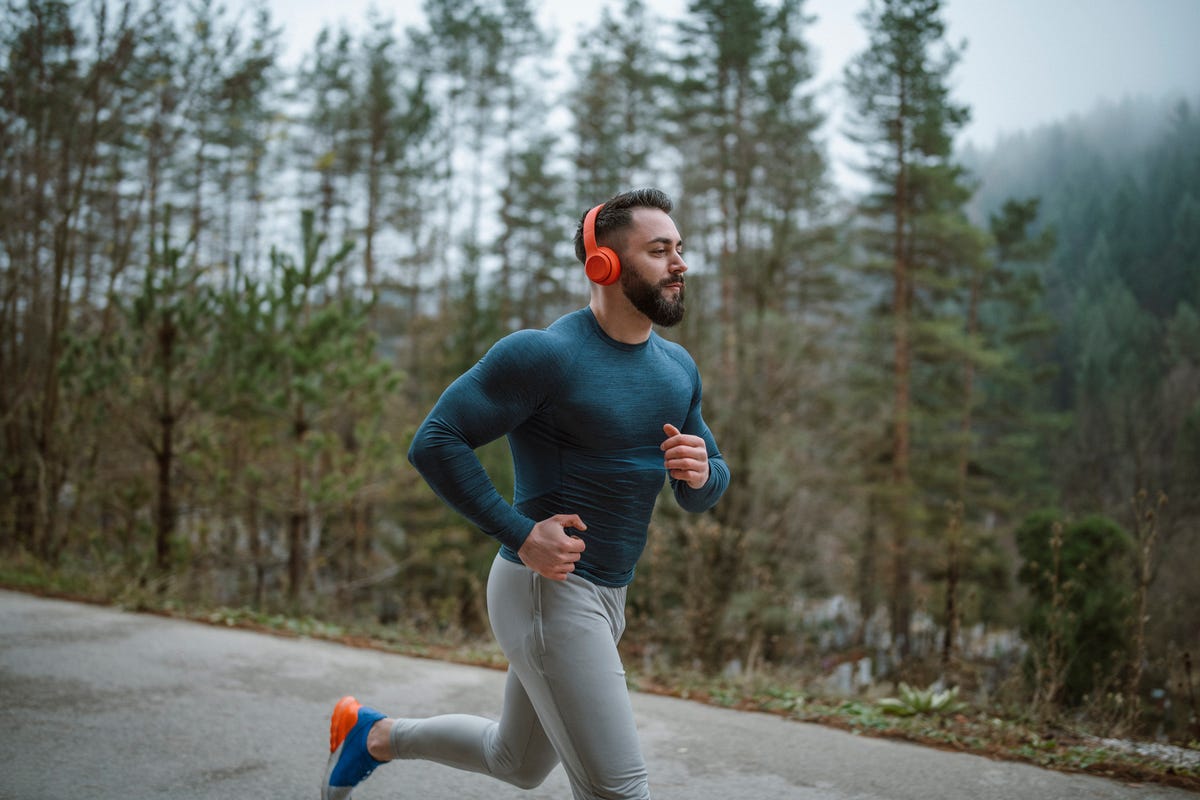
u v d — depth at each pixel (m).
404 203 33.56
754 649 5.62
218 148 25.66
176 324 7.76
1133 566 6.44
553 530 1.65
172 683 4.03
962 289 32.50
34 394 9.21
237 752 3.14
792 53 30.05
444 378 15.25
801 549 10.91
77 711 3.54
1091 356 41.84
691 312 11.09
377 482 9.08
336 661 4.66
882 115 25.64
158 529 8.01
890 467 22.98
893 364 25.30
